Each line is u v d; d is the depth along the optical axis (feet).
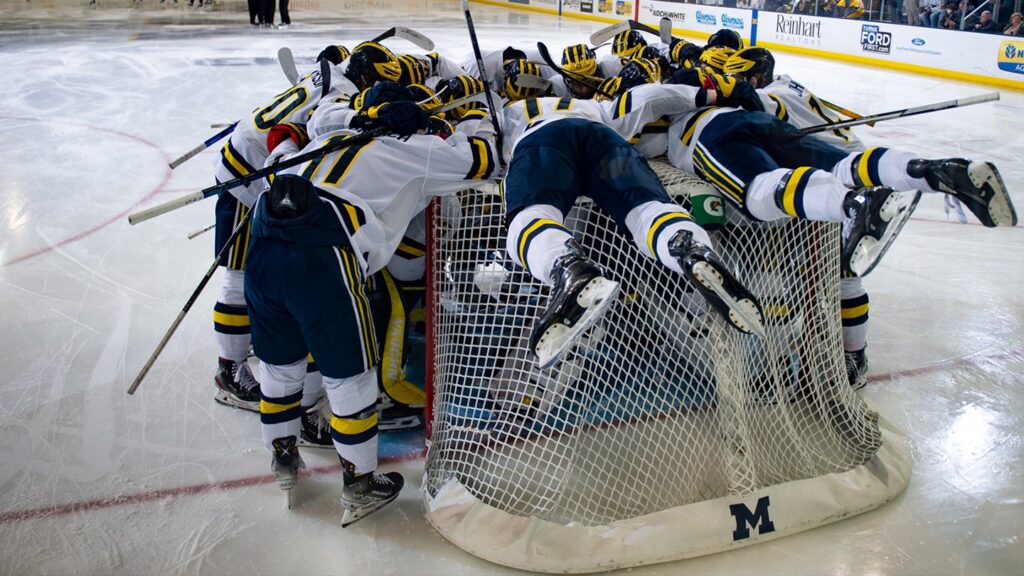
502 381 9.00
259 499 8.64
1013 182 19.15
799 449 8.59
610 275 8.66
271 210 7.67
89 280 13.99
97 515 8.34
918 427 9.66
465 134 9.19
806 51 40.27
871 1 36.24
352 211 7.88
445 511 8.06
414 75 11.99
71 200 17.98
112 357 11.52
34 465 9.14
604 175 8.17
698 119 9.23
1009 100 28.71
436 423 8.87
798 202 7.75
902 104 27.81
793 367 9.55
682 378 8.64
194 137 23.34
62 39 41.27
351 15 56.85
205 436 9.77
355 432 7.97
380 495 8.29
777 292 9.08
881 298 13.35
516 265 8.80
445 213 8.82
